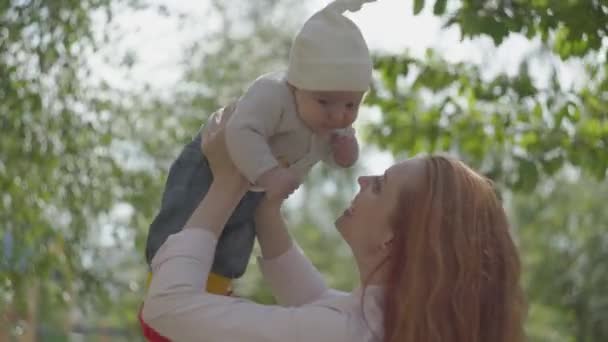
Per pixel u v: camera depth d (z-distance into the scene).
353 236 3.55
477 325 3.33
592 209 16.66
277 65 12.18
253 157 3.54
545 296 16.08
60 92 9.05
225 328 3.36
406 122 8.91
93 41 8.91
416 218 3.40
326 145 3.81
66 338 13.05
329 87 3.58
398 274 3.40
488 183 3.53
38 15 8.52
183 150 3.81
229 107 3.68
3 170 9.16
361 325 3.38
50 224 9.62
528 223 16.88
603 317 15.45
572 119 8.07
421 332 3.30
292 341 3.34
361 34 3.65
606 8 6.34
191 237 3.51
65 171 9.41
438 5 6.29
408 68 8.39
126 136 10.12
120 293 11.39
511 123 8.55
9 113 8.84
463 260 3.35
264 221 3.88
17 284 9.41
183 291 3.42
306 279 3.93
